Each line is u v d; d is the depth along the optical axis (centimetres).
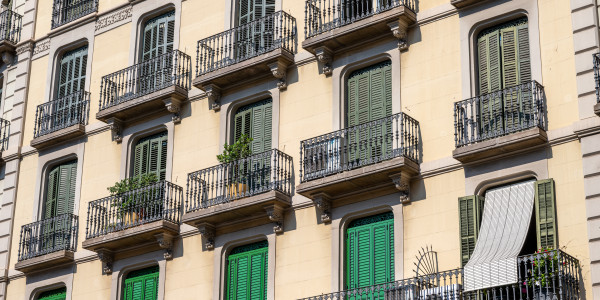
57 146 3566
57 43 3738
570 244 2439
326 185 2781
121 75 3453
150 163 3316
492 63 2727
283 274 2877
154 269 3184
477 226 2562
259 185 2978
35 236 3422
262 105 3130
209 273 3020
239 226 3006
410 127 2770
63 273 3350
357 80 2958
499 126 2617
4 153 3678
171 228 3100
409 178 2733
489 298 2405
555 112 2566
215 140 3169
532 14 2683
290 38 3111
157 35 3478
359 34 2916
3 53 3869
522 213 2505
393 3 2873
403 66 2862
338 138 2834
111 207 3275
